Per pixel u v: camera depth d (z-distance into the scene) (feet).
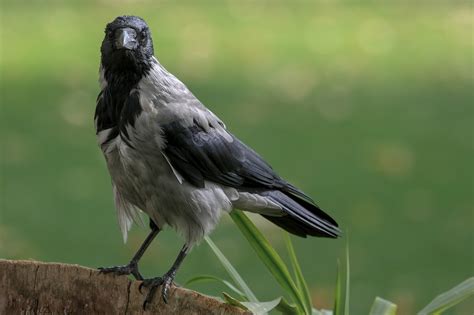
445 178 46.26
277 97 58.90
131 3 86.02
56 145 49.85
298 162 47.78
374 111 56.70
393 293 35.76
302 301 20.45
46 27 76.79
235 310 18.15
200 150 20.89
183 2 87.10
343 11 84.84
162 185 20.67
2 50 69.97
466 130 53.47
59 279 19.54
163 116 20.45
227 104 57.21
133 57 20.15
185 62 67.21
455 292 20.17
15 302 19.65
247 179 21.80
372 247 39.37
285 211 22.22
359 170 46.88
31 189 44.29
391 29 78.59
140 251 21.17
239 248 38.96
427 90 61.98
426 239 39.99
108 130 20.75
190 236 20.98
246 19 81.05
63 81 61.93
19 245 38.52
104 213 41.96
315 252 38.96
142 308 19.15
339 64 68.08
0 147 49.21
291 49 72.18
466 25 79.56
